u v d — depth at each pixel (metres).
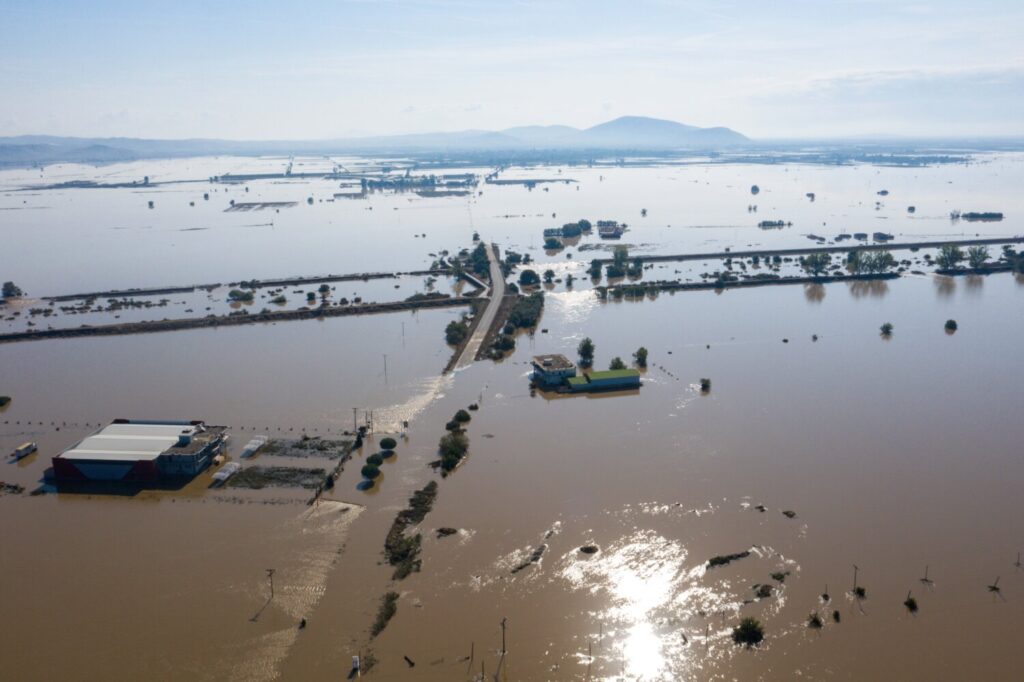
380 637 61.72
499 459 92.88
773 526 77.31
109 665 58.91
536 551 73.38
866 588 67.50
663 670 58.28
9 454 97.06
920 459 91.50
